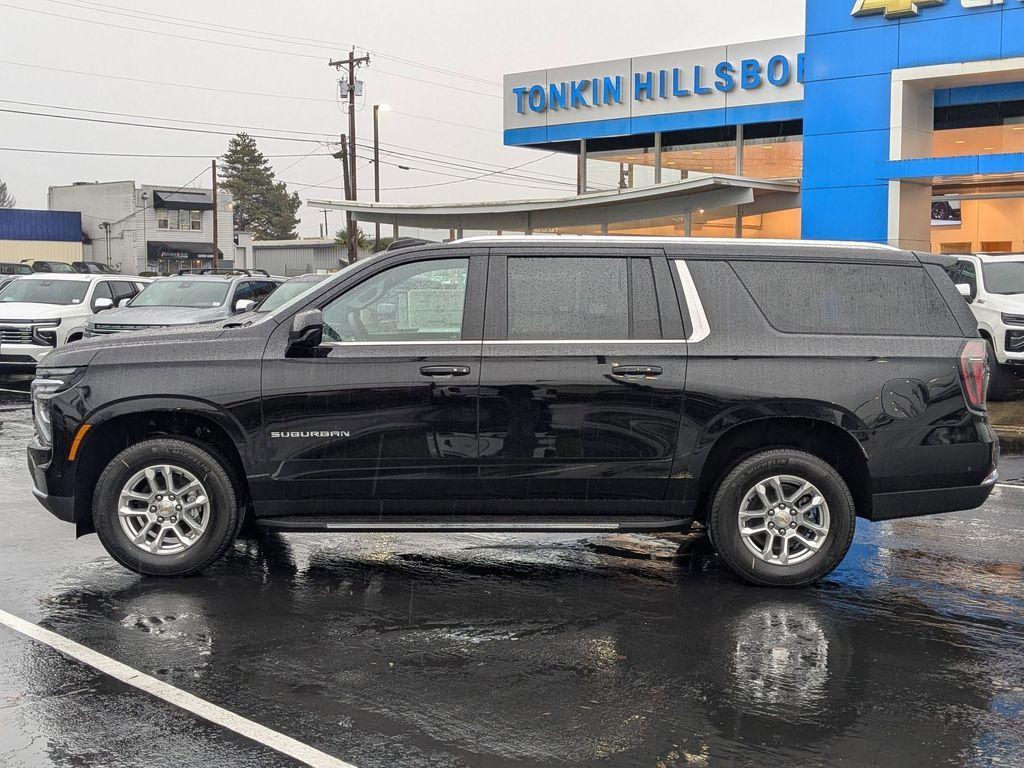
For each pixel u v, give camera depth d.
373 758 3.84
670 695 4.47
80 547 6.96
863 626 5.45
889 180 23.25
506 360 6.01
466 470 6.04
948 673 4.76
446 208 32.06
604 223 30.25
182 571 6.20
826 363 6.05
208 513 6.17
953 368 6.14
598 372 6.00
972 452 6.15
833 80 24.05
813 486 6.08
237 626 5.35
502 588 6.11
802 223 24.75
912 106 23.33
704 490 6.28
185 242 75.62
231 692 4.46
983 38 21.94
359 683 4.58
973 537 7.51
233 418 6.00
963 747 3.98
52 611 5.57
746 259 6.21
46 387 6.16
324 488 6.07
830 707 4.36
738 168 30.59
